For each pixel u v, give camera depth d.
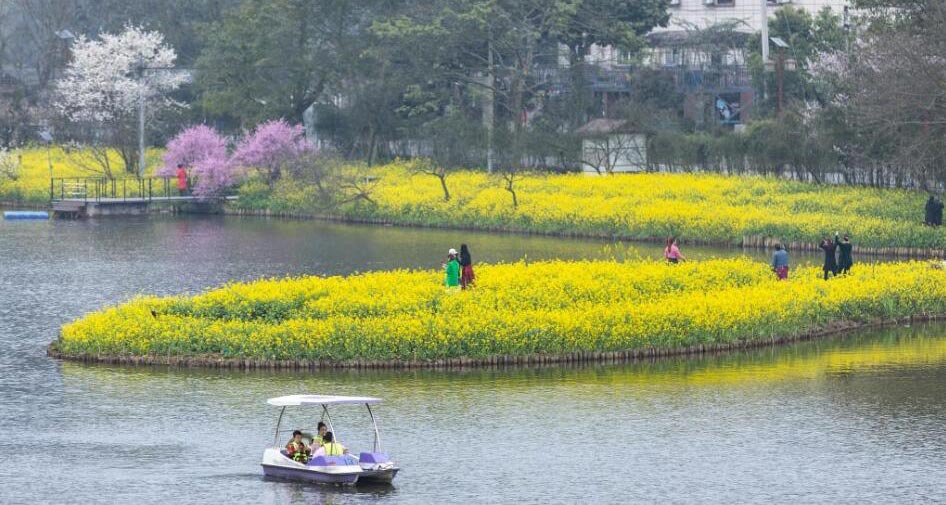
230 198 164.38
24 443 58.19
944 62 122.31
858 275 90.69
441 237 134.62
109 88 185.62
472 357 72.19
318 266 110.44
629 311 75.38
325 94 185.25
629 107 162.12
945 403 64.81
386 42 172.75
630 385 68.19
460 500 50.62
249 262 113.31
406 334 71.69
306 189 160.50
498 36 169.38
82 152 188.75
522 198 145.50
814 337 81.25
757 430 60.03
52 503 50.47
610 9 177.38
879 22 138.75
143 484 52.66
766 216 126.00
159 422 61.38
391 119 181.75
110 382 68.81
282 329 72.38
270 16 175.62
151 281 102.00
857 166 143.25
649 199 138.88
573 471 54.16
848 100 139.75
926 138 123.88
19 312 89.19
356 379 69.12
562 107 174.50
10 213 155.25
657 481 52.94
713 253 118.81
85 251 122.00
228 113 191.00
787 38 189.38
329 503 50.22
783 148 147.38
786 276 90.94
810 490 51.97
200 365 72.12
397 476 53.56
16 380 69.38
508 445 57.66
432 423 60.94
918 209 127.50
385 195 155.25
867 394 66.62
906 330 83.88
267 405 64.12
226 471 54.31
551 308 79.06
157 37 192.50
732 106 182.50
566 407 63.72
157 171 171.88
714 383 68.69
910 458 56.00
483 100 175.00
